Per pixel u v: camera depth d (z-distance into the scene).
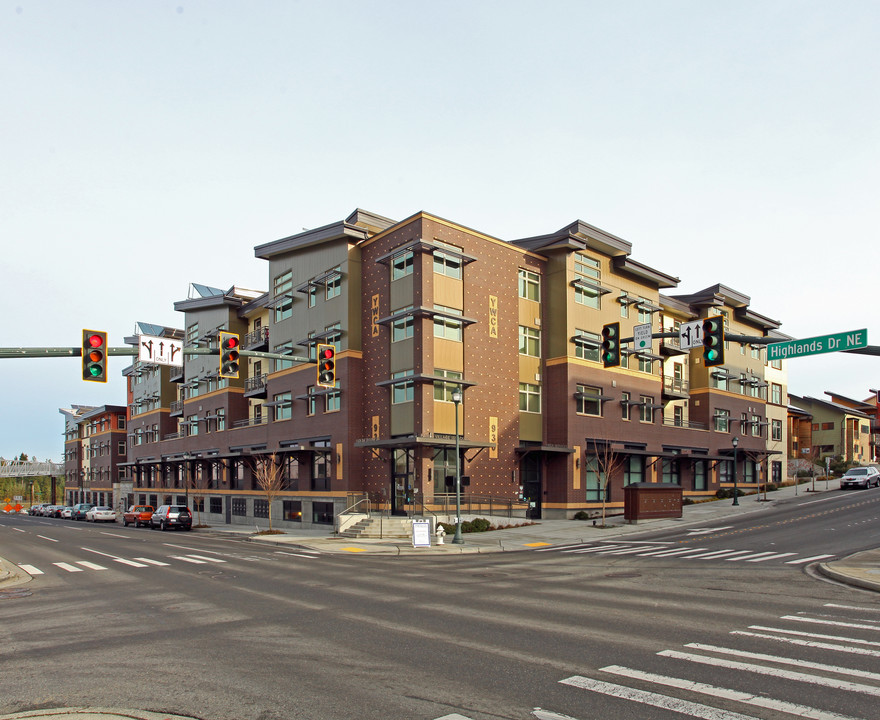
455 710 6.96
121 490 77.50
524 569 19.91
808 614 12.12
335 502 38.66
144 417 71.88
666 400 52.41
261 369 50.19
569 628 10.95
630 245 44.16
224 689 7.80
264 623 11.75
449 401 36.03
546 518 40.47
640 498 36.56
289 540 32.56
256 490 48.09
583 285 42.16
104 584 17.48
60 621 12.37
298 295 43.84
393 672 8.41
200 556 25.12
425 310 34.50
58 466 103.06
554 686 7.72
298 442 42.72
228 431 52.62
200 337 57.06
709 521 36.81
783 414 65.56
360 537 33.00
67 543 32.53
